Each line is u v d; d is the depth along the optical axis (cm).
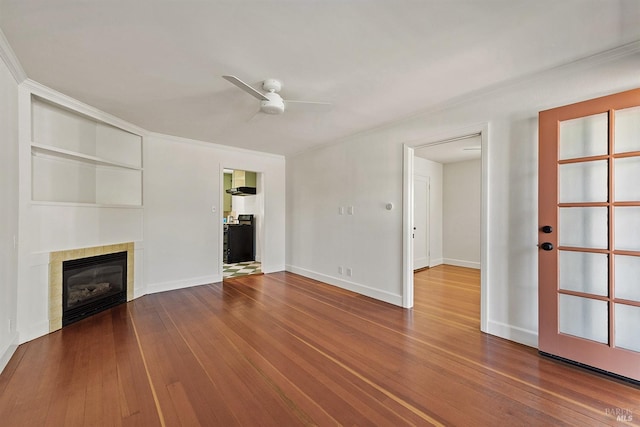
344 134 413
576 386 192
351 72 232
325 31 180
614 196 205
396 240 365
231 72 232
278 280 492
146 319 313
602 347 205
